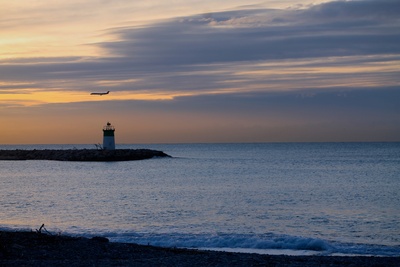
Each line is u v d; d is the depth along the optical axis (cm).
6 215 3981
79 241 2300
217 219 3753
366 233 3198
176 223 3569
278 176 8056
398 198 5050
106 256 2059
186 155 18612
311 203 4675
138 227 3388
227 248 2694
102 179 7769
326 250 2644
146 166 11231
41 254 2041
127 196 5334
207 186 6406
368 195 5328
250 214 4000
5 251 2034
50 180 7688
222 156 17288
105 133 13538
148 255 2105
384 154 17962
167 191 5831
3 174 9144
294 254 2538
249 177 7875
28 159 14125
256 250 2645
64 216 3916
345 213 4050
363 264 2000
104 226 3438
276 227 3409
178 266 1869
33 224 3519
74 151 13738
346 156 16350
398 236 3098
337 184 6631
